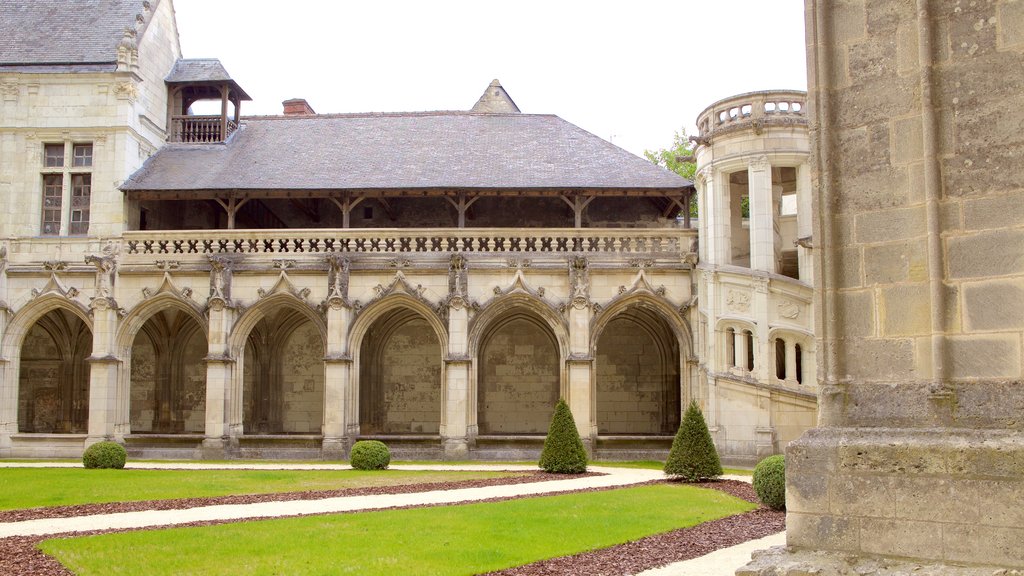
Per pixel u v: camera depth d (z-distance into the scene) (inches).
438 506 665.6
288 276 1194.0
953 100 325.7
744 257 1226.6
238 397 1202.6
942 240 322.7
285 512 641.0
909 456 314.0
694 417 896.9
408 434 1334.9
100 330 1201.4
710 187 1117.7
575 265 1166.3
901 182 335.6
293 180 1236.5
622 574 443.2
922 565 305.9
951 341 318.0
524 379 1344.7
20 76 1285.7
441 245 1208.2
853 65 352.8
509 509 642.2
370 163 1288.1
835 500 328.5
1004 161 313.0
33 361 1375.5
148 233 1229.1
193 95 1494.8
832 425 340.5
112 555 475.8
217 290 1186.6
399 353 1360.7
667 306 1168.8
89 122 1270.9
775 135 1068.5
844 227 348.5
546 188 1201.4
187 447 1194.6
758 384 1046.4
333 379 1163.9
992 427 306.0
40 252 1254.3
